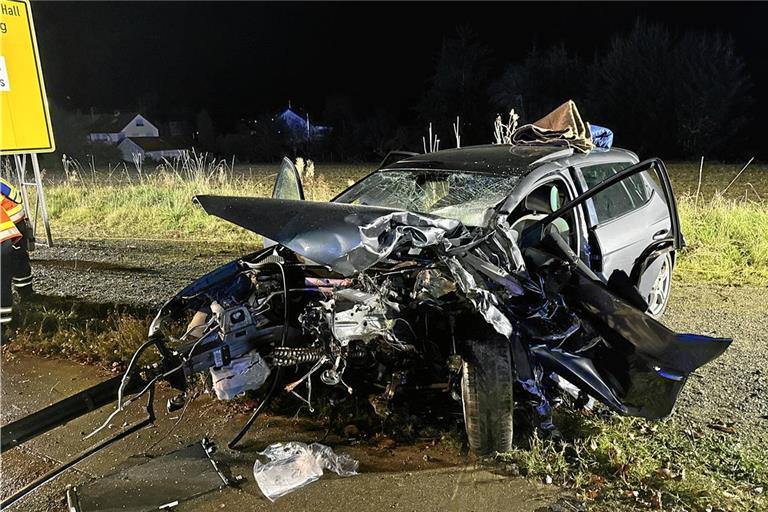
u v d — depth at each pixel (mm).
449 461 3643
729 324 5855
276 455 3691
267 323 3797
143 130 72875
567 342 3877
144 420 3934
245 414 4180
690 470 3488
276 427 4023
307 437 3914
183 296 4098
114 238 9898
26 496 3406
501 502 3283
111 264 8148
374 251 3447
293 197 4855
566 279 4141
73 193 13148
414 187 4996
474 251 3811
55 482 3525
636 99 36875
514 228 4496
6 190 5918
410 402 4059
